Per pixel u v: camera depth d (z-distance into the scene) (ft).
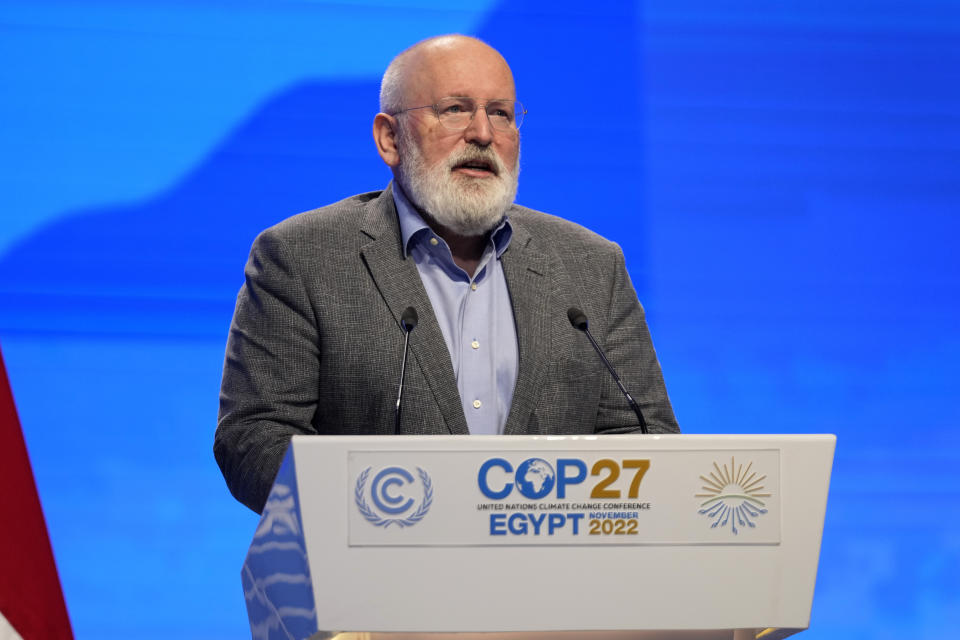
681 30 52.01
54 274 46.85
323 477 18.21
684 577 18.65
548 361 27.71
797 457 19.08
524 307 28.32
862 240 52.34
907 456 51.65
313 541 18.08
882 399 51.78
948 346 52.34
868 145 52.65
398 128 29.25
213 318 47.78
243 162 48.49
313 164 48.93
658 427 28.55
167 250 47.67
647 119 51.52
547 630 18.34
